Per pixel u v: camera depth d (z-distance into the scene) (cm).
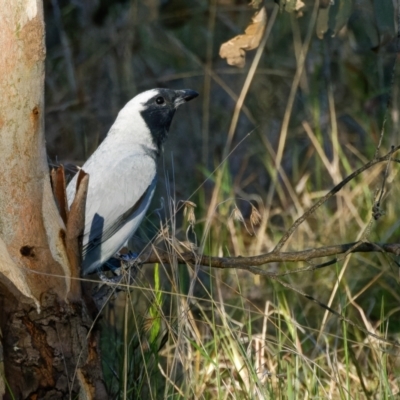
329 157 1495
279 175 1494
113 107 1545
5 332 713
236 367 855
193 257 841
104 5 1390
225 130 1576
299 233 1273
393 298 1139
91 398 733
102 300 905
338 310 1081
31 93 686
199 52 1686
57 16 1534
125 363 771
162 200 864
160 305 837
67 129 1499
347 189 1326
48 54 1566
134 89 1568
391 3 880
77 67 1573
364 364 988
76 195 705
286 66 1644
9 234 701
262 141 1543
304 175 1432
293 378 863
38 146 697
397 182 1316
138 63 1662
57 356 716
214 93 1658
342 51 1573
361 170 802
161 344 841
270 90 1617
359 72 1559
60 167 711
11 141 691
